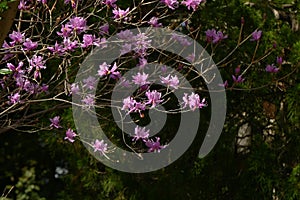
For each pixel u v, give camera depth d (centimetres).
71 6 625
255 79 795
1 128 625
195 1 599
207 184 823
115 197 843
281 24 829
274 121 821
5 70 562
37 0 602
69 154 868
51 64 750
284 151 816
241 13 798
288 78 807
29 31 677
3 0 492
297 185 788
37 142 1336
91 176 838
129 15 647
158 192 827
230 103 802
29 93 600
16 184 1358
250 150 812
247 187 818
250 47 791
